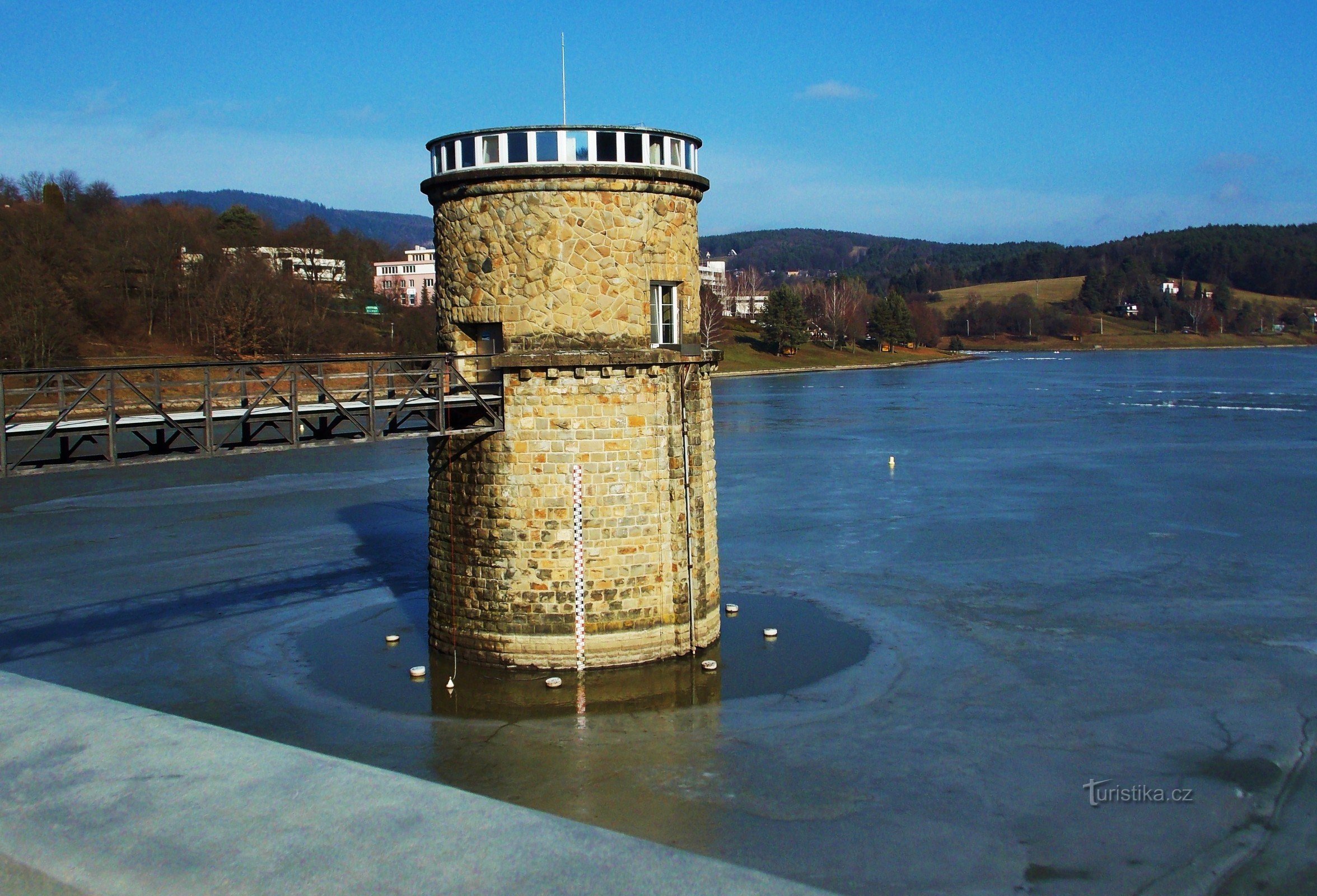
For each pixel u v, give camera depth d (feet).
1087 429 280.92
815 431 290.56
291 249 495.00
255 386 264.31
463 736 77.05
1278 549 133.49
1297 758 72.18
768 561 131.23
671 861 16.52
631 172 86.79
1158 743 75.05
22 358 299.79
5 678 26.55
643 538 89.61
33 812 19.08
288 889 16.16
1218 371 559.79
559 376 86.69
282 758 21.21
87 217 444.55
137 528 158.30
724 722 79.05
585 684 86.74
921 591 116.06
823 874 57.93
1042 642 98.12
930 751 73.87
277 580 124.57
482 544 89.51
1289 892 56.08
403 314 463.83
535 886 15.80
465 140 88.12
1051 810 65.05
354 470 222.69
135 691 87.71
